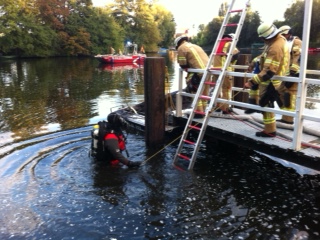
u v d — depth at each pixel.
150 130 6.22
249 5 4.93
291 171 5.27
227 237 3.63
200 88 5.40
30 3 44.50
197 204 4.30
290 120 5.59
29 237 3.65
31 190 4.66
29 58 41.25
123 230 3.77
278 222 3.90
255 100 5.76
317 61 26.06
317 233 3.68
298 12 44.50
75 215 4.05
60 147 6.33
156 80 6.08
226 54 5.17
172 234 3.70
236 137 5.23
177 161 5.59
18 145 6.54
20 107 10.68
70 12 47.91
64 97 12.66
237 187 4.75
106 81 17.66
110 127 5.41
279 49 4.43
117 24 54.12
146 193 4.57
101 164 5.49
